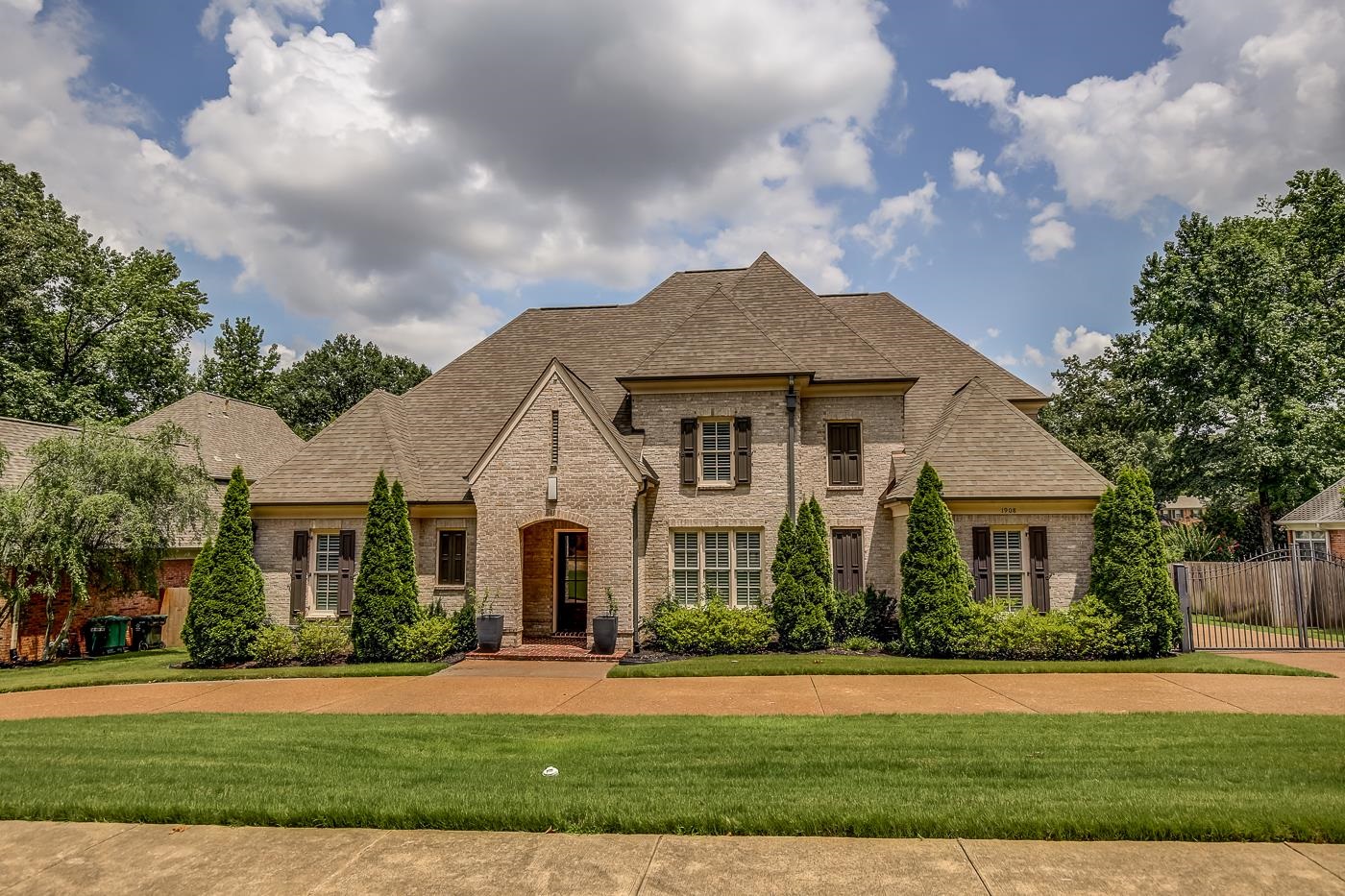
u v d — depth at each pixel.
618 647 19.55
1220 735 10.34
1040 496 19.38
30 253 38.12
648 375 21.45
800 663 17.53
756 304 24.67
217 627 19.47
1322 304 40.50
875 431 21.88
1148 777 8.37
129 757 9.84
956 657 18.30
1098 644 17.81
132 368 43.72
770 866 6.27
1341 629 23.25
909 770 8.77
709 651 19.36
